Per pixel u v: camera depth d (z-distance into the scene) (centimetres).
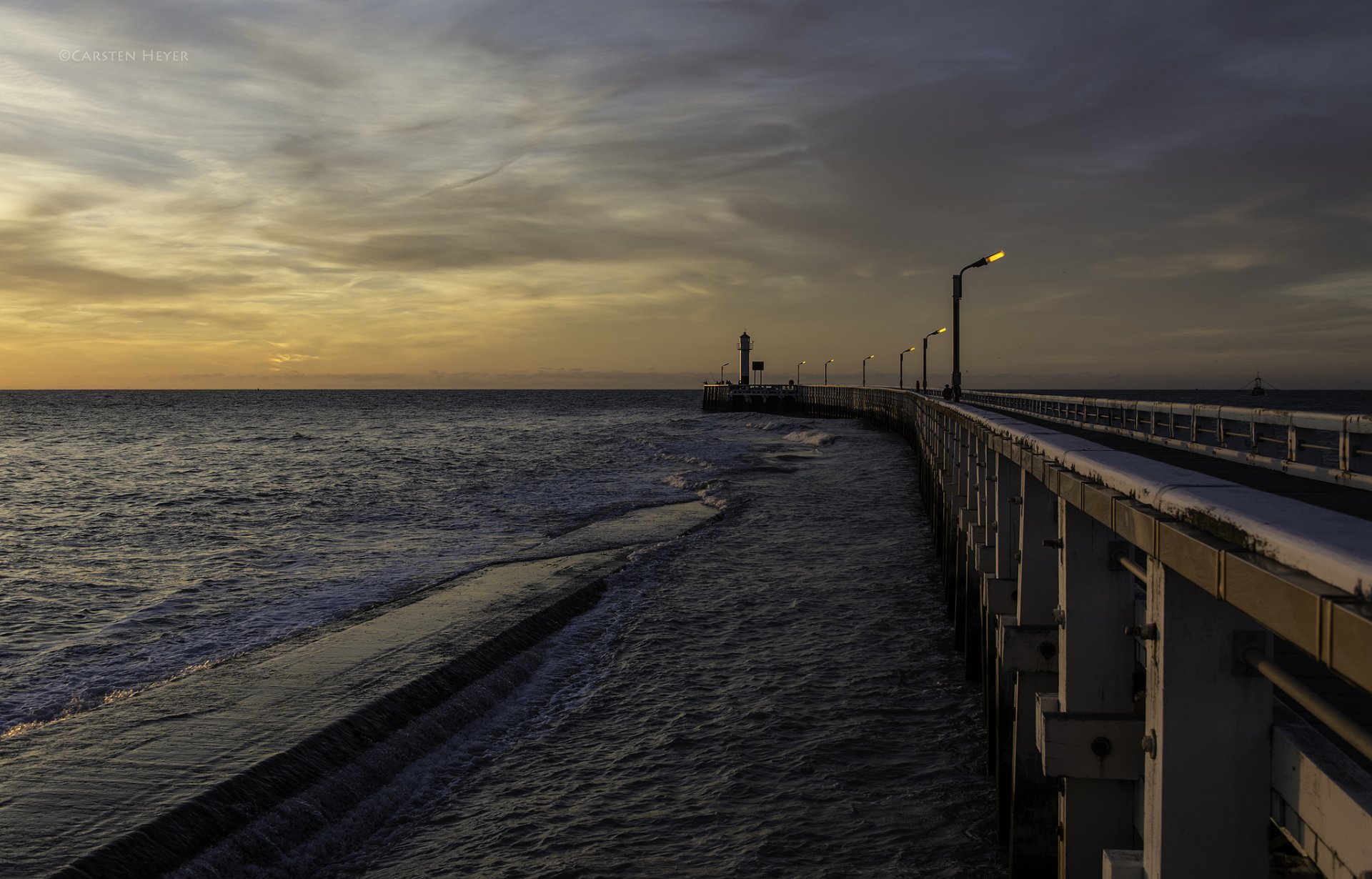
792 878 771
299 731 974
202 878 739
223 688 1117
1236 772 329
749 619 1555
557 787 941
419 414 13288
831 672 1279
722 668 1302
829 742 1043
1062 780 534
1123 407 1916
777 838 836
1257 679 326
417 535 2494
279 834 813
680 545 2206
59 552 2278
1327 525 260
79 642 1448
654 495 3331
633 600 1684
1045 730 475
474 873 784
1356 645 200
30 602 1725
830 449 5331
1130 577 484
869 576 1880
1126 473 405
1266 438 1177
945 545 1695
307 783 888
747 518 2641
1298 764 300
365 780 927
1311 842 290
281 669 1195
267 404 17888
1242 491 336
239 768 880
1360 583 205
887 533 2380
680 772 972
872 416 7662
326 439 7238
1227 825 330
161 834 762
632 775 965
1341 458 946
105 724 997
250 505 3183
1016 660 704
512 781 956
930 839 833
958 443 1541
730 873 779
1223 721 329
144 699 1079
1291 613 234
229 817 809
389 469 4538
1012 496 895
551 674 1286
